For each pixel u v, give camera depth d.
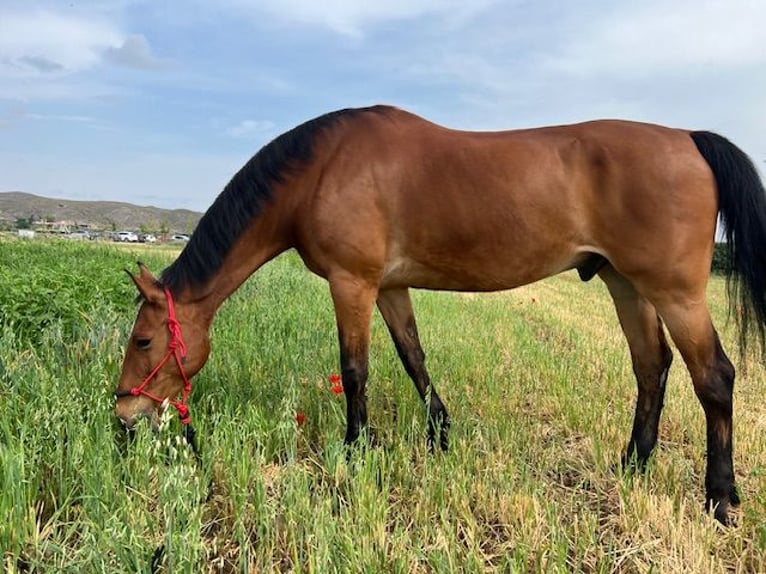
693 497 3.32
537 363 6.48
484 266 3.57
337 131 3.68
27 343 4.86
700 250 3.24
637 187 3.26
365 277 3.61
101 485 2.86
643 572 2.65
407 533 2.72
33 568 2.45
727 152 3.31
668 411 4.96
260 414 3.83
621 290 3.83
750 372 6.58
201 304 3.74
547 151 3.45
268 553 2.59
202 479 3.03
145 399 3.64
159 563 2.44
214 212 3.76
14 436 3.19
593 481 3.62
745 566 2.79
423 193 3.51
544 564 2.66
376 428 4.23
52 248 14.97
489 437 4.06
